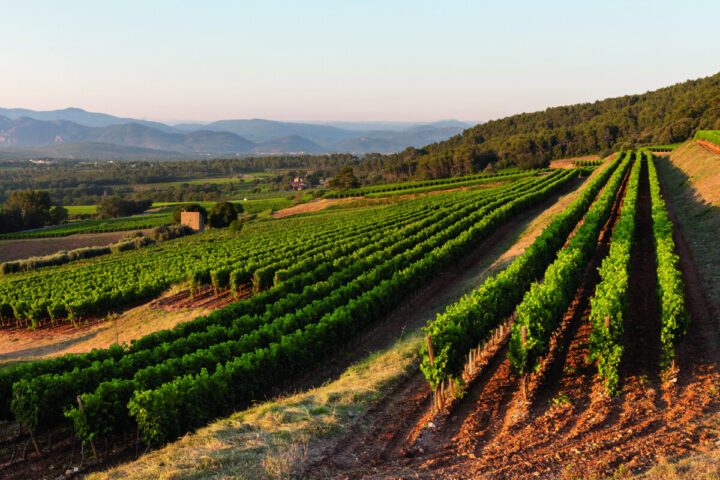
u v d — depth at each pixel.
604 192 45.41
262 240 62.69
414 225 51.22
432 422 12.24
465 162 189.38
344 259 36.47
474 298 17.64
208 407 14.04
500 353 17.12
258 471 9.84
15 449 13.91
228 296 34.81
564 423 11.34
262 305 26.34
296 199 160.38
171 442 12.88
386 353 18.53
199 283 35.41
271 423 12.30
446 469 9.78
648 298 20.59
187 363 16.20
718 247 26.23
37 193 132.25
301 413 12.88
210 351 17.16
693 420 10.58
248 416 13.15
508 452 10.20
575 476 8.84
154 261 51.91
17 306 32.50
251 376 15.78
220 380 14.47
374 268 30.55
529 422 11.68
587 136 194.88
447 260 33.03
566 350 16.48
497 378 14.89
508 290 20.19
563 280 18.62
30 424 13.61
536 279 25.11
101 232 109.44
